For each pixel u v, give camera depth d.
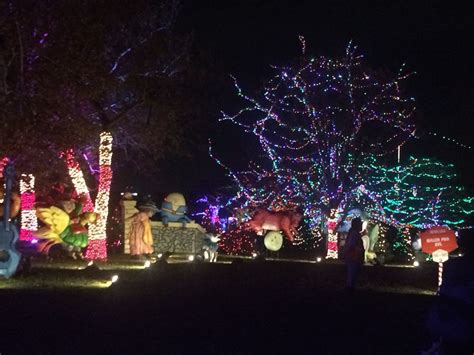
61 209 26.83
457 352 7.07
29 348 10.13
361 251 19.06
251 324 12.70
